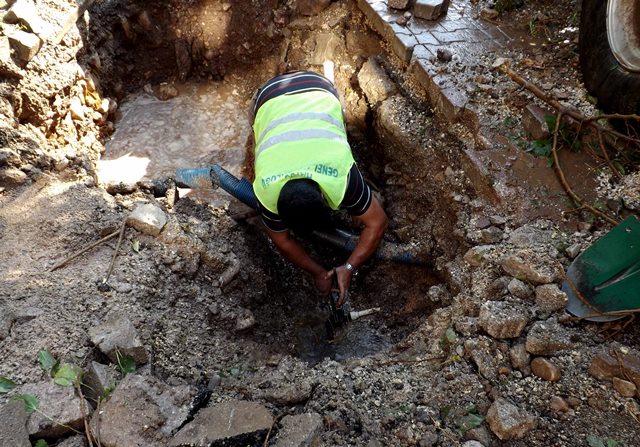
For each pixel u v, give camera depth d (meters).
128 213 2.66
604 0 2.69
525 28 3.39
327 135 2.35
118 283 2.29
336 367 2.21
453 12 3.54
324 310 3.01
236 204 3.07
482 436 1.84
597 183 2.58
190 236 2.62
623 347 1.98
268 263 3.01
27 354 1.95
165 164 3.60
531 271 2.20
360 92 3.54
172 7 3.99
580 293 2.14
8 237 2.40
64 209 2.57
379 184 3.39
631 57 2.57
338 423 1.88
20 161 2.70
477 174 2.69
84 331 2.06
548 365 1.95
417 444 1.85
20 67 3.00
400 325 2.87
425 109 3.17
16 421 1.70
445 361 2.13
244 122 3.88
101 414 1.76
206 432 1.75
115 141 3.73
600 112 2.74
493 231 2.51
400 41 3.27
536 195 2.57
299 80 2.63
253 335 2.60
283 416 1.90
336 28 3.74
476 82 3.03
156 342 2.18
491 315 2.07
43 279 2.24
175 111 3.93
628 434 1.80
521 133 2.81
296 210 2.14
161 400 1.84
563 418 1.86
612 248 2.09
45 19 3.23
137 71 4.09
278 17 3.86
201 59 4.09
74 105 3.40
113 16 3.88
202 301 2.48
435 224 2.91
